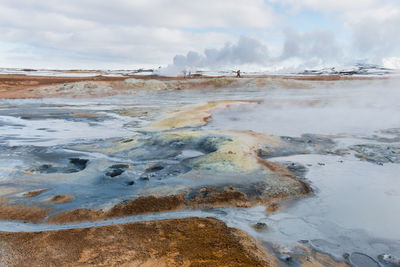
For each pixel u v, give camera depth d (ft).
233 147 30.40
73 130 46.80
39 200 20.62
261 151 31.58
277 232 16.72
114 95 110.01
